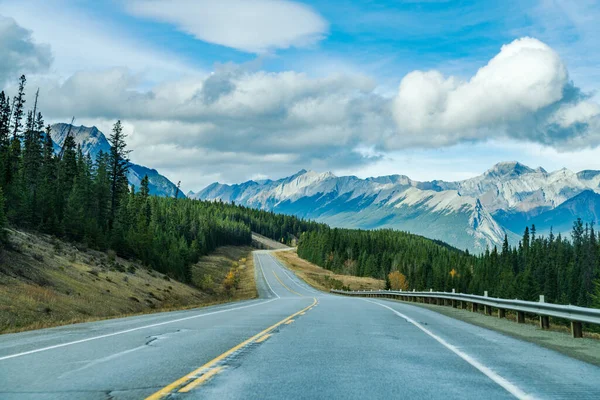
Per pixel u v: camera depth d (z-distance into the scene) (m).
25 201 69.56
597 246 141.12
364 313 22.80
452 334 13.84
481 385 6.99
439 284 150.50
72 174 96.56
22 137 89.69
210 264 155.62
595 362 9.22
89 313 37.06
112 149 92.12
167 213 173.38
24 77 90.50
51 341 11.56
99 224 88.38
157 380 7.04
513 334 14.23
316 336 12.70
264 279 127.25
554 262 144.62
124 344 10.98
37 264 45.97
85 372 7.64
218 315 20.97
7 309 28.67
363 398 6.07
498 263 154.38
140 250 85.94
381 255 190.62
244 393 6.26
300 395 6.18
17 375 7.39
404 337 12.87
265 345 10.90
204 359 8.94
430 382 7.12
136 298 51.25
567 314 14.12
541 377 7.65
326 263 186.88
